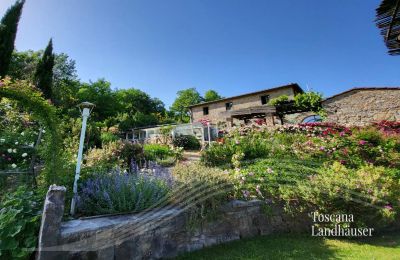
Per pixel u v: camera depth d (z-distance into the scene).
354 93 14.29
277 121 18.31
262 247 3.14
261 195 3.78
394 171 5.00
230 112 15.80
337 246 3.21
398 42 1.63
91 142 9.73
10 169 4.15
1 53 12.09
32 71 16.97
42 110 3.69
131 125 30.62
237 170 4.11
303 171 4.31
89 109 3.80
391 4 1.42
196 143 15.41
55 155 3.61
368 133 7.11
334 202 3.50
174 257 2.86
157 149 9.95
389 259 2.77
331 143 6.49
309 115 17.27
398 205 3.72
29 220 2.37
